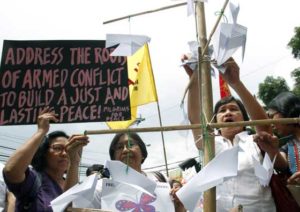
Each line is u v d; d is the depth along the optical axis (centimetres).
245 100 213
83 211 178
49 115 242
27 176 240
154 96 377
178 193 152
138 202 189
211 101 166
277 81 1007
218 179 149
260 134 205
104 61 259
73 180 200
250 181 228
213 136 162
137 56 396
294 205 219
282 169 229
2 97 255
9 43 262
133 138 268
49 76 258
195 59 190
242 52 159
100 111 250
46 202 244
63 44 263
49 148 273
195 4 178
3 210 296
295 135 239
